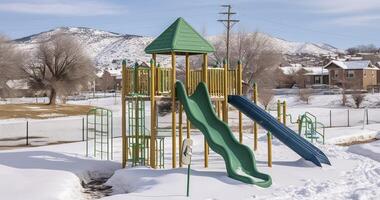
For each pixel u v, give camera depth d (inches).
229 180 564.4
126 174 621.3
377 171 669.9
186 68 735.7
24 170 663.1
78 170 671.8
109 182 623.8
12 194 518.3
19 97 3627.0
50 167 690.2
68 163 729.6
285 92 3302.2
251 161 600.4
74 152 861.8
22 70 2775.6
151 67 680.4
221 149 595.2
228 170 580.1
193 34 717.9
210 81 731.4
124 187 593.3
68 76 2844.5
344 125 1685.5
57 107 2659.9
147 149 765.9
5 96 2819.9
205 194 506.9
